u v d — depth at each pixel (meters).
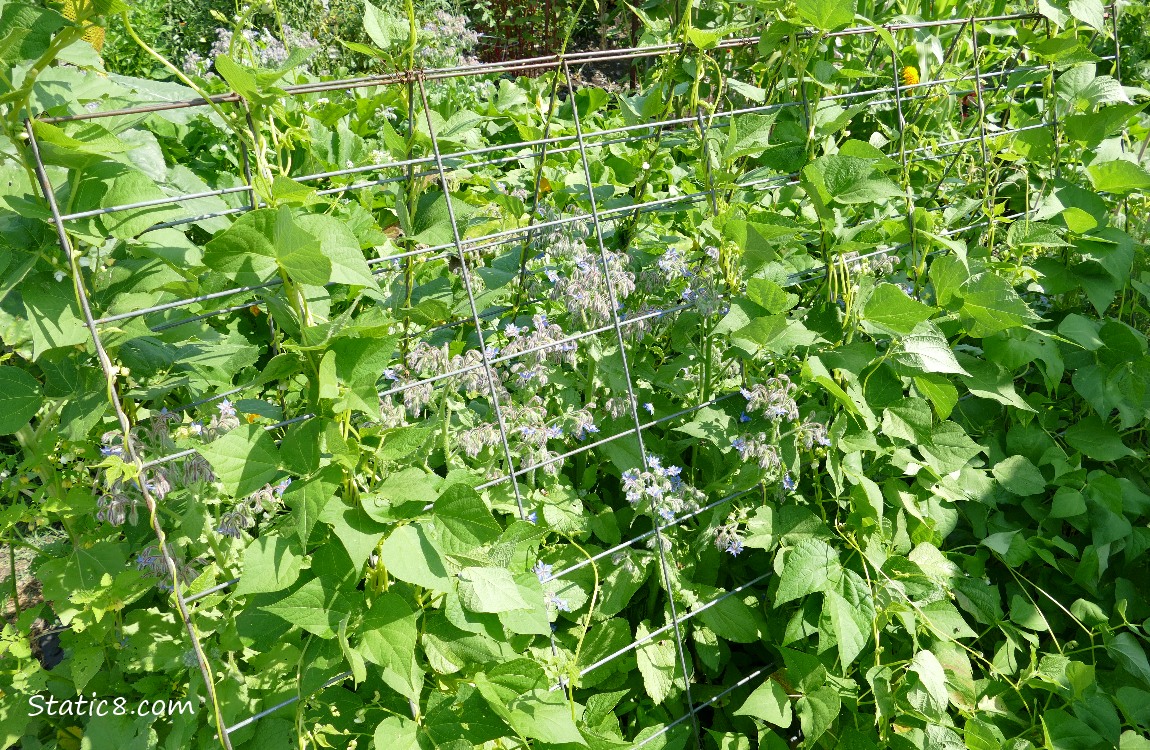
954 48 1.64
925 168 1.58
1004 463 1.43
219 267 0.79
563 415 1.14
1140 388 1.46
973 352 1.49
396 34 1.04
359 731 0.99
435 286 1.21
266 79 0.80
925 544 1.29
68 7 0.80
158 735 1.01
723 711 1.27
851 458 1.20
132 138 0.91
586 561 1.11
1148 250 1.59
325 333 0.83
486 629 0.94
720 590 1.22
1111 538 1.38
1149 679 1.23
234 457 0.80
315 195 0.85
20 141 0.74
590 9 4.57
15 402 0.88
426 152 1.17
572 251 1.17
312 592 0.86
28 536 1.45
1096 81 1.50
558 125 1.71
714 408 1.21
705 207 1.38
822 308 1.25
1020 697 1.25
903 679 1.16
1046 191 1.59
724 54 1.58
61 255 0.83
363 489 0.91
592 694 1.18
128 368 0.94
